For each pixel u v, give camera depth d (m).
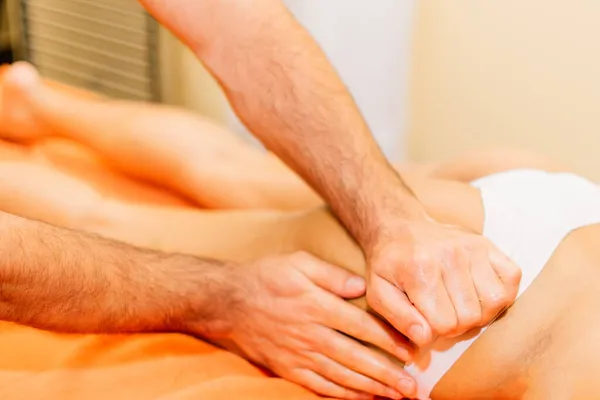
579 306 0.87
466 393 0.92
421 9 1.78
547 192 0.99
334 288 0.93
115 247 0.94
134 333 0.99
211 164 1.32
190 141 1.34
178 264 0.97
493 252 0.88
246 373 0.97
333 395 0.95
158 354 0.96
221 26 1.02
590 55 1.62
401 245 0.89
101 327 0.94
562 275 0.89
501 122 1.78
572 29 1.62
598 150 1.68
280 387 0.94
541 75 1.69
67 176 1.24
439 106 1.85
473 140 1.83
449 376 0.91
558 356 0.86
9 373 0.91
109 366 0.93
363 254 0.97
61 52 2.05
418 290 0.85
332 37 1.61
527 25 1.68
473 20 1.74
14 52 2.00
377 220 0.94
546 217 0.95
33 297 0.85
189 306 0.97
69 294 0.88
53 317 0.89
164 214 1.16
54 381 0.89
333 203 1.00
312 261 0.95
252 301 0.96
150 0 1.02
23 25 1.98
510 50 1.71
